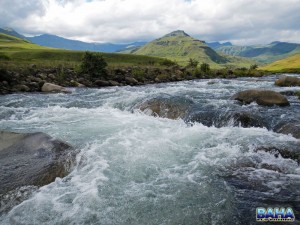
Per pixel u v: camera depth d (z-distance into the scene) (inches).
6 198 301.6
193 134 542.0
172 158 424.5
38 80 1411.2
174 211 287.0
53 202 296.7
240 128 582.9
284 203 298.0
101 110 829.8
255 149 454.0
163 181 350.6
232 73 2878.9
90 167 378.6
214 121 649.6
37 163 370.0
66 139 513.7
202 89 1339.8
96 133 551.2
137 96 946.1
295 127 541.6
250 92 826.2
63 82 1528.1
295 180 351.9
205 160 417.1
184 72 2485.2
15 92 1229.1
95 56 1813.5
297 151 434.0
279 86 1472.7
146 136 526.9
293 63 6535.4
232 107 733.9
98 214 279.0
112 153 432.1
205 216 278.5
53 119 700.0
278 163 403.5
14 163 372.8
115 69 1983.3
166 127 601.0
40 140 437.1
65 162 374.3
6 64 1611.7
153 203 300.4
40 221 267.9
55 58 3996.1
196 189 330.3
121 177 356.8
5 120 700.0
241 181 350.6
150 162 406.6
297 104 809.5
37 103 970.1
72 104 947.3
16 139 452.8
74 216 274.8
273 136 517.0
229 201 304.0
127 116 729.6
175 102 775.1
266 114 665.6
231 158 422.9
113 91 1273.4
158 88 1455.5
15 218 273.1
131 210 287.1
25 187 319.9
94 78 1747.0
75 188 325.1
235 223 266.5
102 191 319.9
